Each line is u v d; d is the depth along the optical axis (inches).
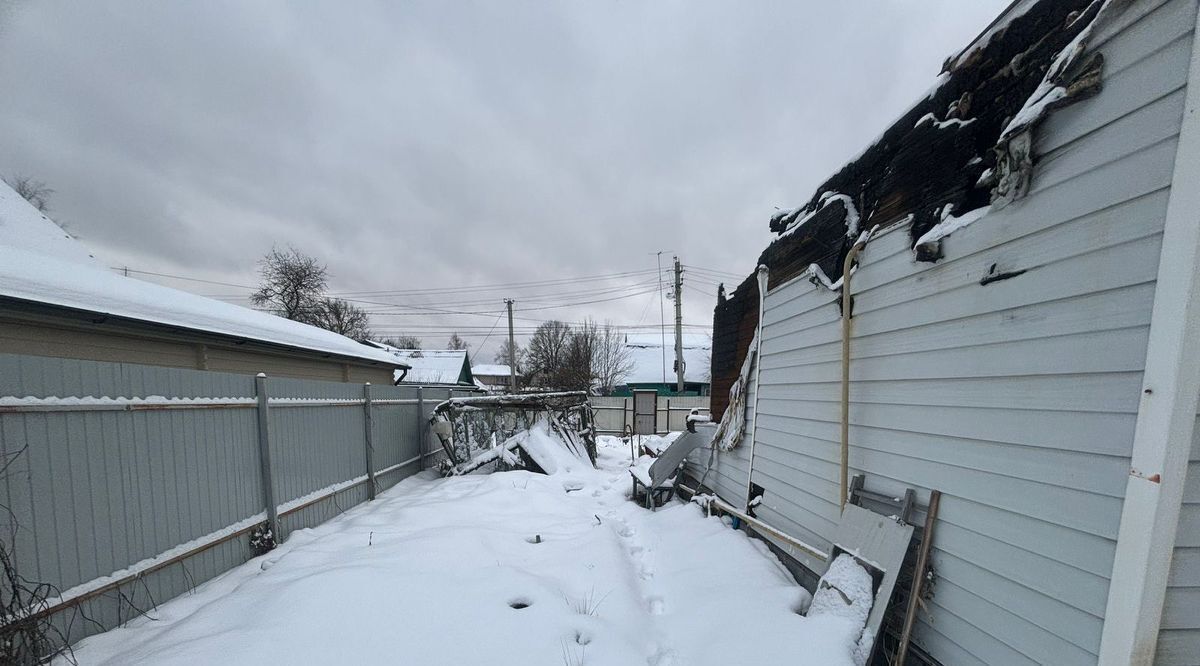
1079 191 65.3
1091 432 62.5
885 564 95.4
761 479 177.6
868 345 115.1
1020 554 72.4
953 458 87.2
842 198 131.1
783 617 107.3
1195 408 52.7
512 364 994.1
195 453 131.6
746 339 209.9
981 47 85.4
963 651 82.0
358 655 92.1
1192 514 54.2
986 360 80.5
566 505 238.8
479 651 97.1
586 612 121.2
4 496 86.4
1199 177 50.6
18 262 179.0
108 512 105.8
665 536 192.7
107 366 107.0
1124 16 60.1
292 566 138.4
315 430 196.2
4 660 83.9
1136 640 54.9
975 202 87.2
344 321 1049.5
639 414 645.3
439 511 205.9
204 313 241.8
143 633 104.0
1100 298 62.0
